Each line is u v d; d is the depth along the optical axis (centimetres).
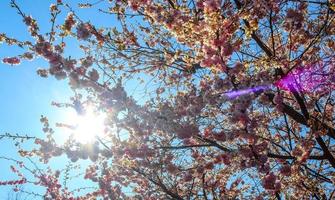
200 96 615
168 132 617
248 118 552
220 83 562
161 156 713
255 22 580
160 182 757
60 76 600
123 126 625
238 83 576
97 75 596
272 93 647
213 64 547
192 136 620
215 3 523
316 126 642
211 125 670
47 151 647
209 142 666
